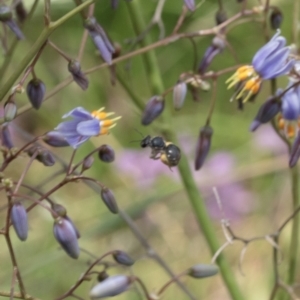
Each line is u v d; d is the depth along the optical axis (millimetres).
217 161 542
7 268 454
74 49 542
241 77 324
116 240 515
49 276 461
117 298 440
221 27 350
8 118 307
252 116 591
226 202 539
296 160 323
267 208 548
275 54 320
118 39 527
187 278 504
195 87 345
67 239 311
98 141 545
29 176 539
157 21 373
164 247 541
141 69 553
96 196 529
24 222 307
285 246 504
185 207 555
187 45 576
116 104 568
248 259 529
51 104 543
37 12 420
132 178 530
